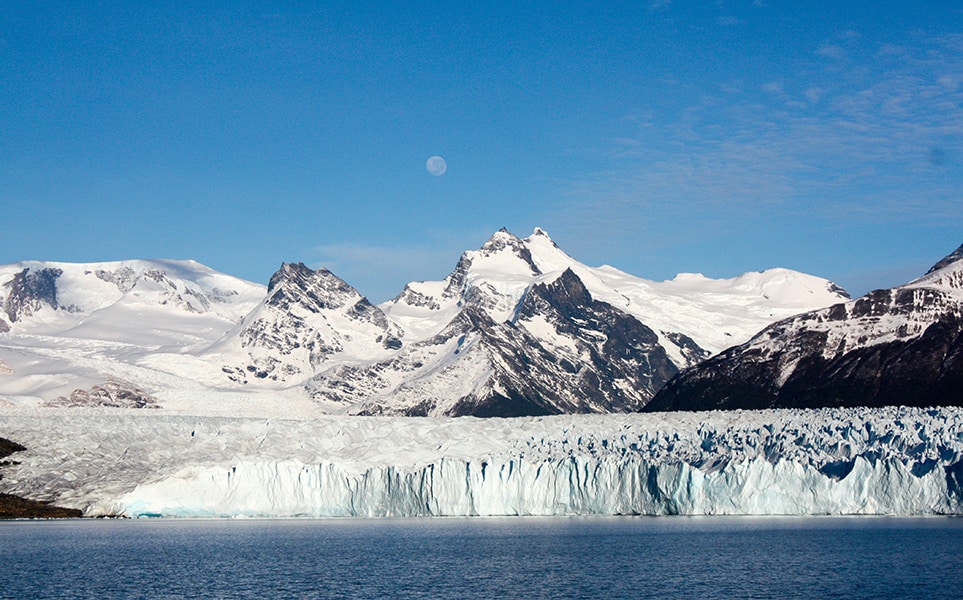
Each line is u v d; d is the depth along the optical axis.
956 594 151.38
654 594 155.88
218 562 189.38
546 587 162.62
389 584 167.12
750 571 170.88
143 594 161.00
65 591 163.38
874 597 150.38
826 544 195.25
